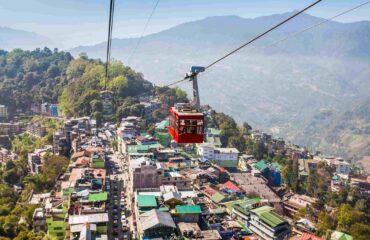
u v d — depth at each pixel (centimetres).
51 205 9681
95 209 8488
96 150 13625
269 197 13612
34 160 14588
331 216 11800
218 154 16188
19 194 12156
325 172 16825
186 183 11438
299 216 12412
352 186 15512
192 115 3206
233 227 9469
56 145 15925
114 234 8806
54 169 13012
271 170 16275
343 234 10088
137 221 9125
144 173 11050
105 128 18112
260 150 19175
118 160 14700
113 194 11269
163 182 11275
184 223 8762
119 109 19162
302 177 16575
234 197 12169
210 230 8519
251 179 15112
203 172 13438
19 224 9150
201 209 9869
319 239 9394
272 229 9912
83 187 9869
